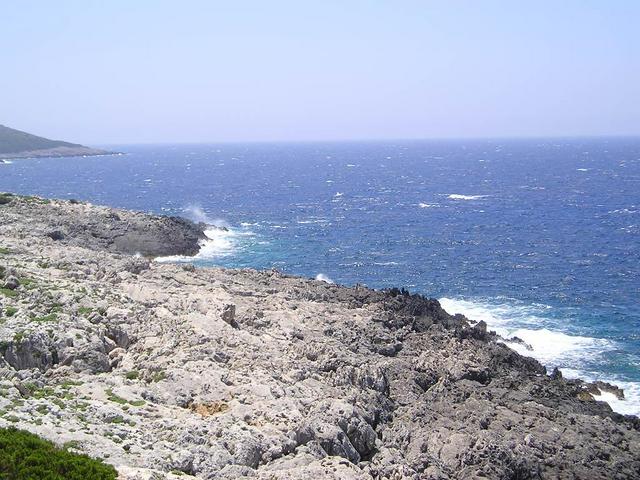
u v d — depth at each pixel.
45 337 37.06
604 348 61.88
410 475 30.06
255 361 41.28
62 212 100.19
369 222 133.38
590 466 36.72
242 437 29.16
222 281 64.19
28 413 27.98
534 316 71.38
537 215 142.38
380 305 61.75
